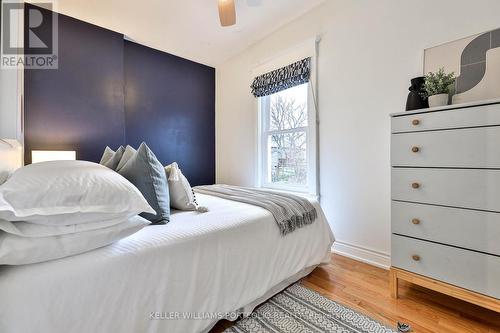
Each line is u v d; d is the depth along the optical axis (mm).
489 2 1544
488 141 1215
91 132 2738
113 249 956
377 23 2076
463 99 1626
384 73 2037
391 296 1586
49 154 2328
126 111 3113
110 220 946
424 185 1435
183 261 1107
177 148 3600
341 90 2334
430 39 1785
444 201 1359
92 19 2676
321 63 2498
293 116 2877
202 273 1171
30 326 739
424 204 1437
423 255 1442
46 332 762
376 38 2084
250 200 1837
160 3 2416
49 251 817
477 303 1250
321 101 2502
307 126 2713
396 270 1561
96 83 2773
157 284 1014
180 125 3631
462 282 1301
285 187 2951
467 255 1282
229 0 1924
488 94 1531
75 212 848
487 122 1217
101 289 875
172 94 3543
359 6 2195
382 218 2061
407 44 1903
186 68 3689
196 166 3814
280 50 2926
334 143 2396
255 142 3273
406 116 1510
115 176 1037
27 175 877
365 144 2166
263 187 3217
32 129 2410
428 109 1405
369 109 2137
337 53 2363
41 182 841
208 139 3959
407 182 1509
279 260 1581
